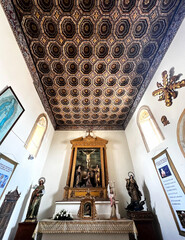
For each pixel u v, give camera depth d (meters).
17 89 3.14
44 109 5.00
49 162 5.38
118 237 2.95
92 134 6.43
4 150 2.81
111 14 3.04
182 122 2.69
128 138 6.02
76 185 4.65
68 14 3.01
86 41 3.52
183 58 2.70
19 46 3.13
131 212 3.50
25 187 3.85
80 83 4.66
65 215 3.39
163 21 3.11
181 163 2.70
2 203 2.82
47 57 3.78
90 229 2.92
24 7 2.80
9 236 3.04
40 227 2.94
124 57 3.89
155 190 3.64
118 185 4.82
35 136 4.38
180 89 2.76
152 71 3.92
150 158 3.96
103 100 5.36
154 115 3.78
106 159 5.35
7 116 2.77
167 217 3.07
